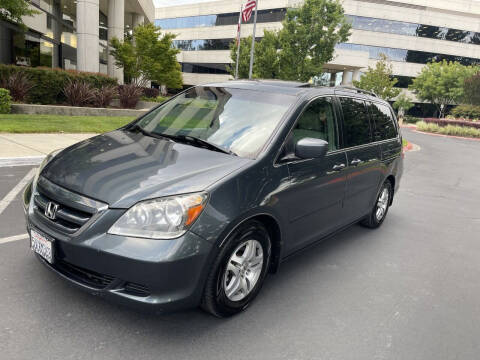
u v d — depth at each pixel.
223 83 4.01
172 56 26.22
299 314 3.01
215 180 2.54
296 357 2.50
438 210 6.87
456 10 54.09
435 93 47.88
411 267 4.19
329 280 3.66
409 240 5.07
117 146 3.10
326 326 2.89
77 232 2.35
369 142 4.44
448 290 3.73
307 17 23.42
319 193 3.42
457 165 13.62
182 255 2.28
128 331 2.56
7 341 2.35
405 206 6.94
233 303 2.77
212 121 3.37
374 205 4.92
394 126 5.34
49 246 2.43
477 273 4.21
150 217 2.30
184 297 2.38
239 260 2.73
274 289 3.37
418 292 3.62
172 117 3.64
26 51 21.45
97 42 22.33
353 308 3.20
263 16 50.66
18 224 4.17
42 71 15.53
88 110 15.38
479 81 39.22
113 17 26.05
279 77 24.94
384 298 3.43
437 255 4.64
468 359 2.68
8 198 5.02
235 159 2.84
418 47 53.25
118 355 2.33
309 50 24.06
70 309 2.72
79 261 2.34
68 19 28.47
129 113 16.89
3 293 2.82
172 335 2.57
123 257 2.23
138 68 25.05
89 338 2.45
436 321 3.13
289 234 3.16
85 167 2.73
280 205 2.92
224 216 2.46
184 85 59.75
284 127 3.14
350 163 3.90
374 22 51.12
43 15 23.36
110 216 2.32
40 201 2.63
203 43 57.41
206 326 2.71
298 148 3.02
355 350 2.64
